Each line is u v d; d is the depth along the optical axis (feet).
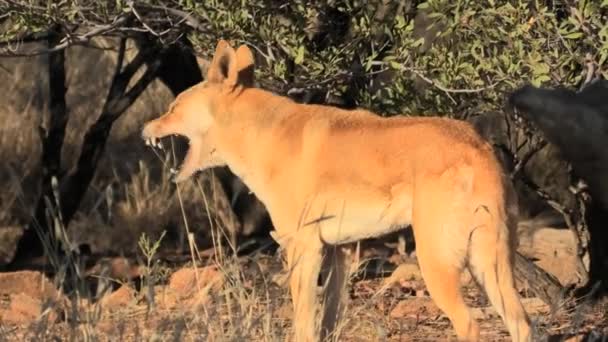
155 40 77.77
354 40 64.39
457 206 46.11
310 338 48.39
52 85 89.20
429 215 46.57
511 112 32.63
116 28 66.33
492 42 58.65
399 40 62.08
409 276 66.74
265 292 45.78
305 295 49.21
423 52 62.85
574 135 28.55
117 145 107.45
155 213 94.17
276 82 63.57
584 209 60.90
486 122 89.04
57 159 88.84
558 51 57.98
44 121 108.17
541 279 61.21
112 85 87.81
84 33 69.00
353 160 49.34
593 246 60.80
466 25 58.59
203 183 97.66
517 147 65.62
